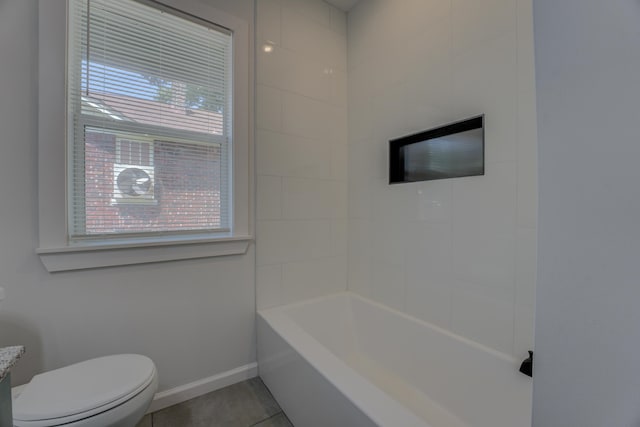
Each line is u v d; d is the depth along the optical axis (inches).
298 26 79.3
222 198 69.9
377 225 79.7
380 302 78.7
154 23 60.6
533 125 48.2
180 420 57.8
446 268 62.3
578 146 14.8
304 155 80.8
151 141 60.7
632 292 12.9
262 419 58.4
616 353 13.5
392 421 36.4
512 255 51.2
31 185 48.8
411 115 69.6
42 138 48.9
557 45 15.8
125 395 39.4
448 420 56.2
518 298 50.5
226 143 70.2
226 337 69.6
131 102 58.4
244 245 71.1
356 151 86.3
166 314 61.8
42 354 50.2
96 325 54.7
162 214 62.2
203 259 66.3
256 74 72.2
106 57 55.9
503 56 51.8
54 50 49.7
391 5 74.5
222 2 67.1
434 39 64.0
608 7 13.8
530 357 47.8
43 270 49.9
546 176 16.2
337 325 82.7
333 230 87.0
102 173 55.9
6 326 47.7
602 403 14.0
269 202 75.0
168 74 62.4
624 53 13.1
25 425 34.1
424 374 64.0
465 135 58.3
